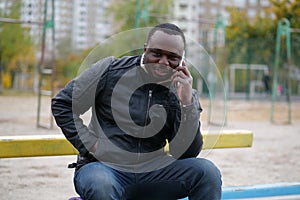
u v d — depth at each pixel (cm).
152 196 282
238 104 2012
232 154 736
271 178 561
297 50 2362
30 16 2139
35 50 2472
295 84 2455
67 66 2648
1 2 2184
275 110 1775
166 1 2852
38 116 1041
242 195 428
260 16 2577
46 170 575
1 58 2420
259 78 2714
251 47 2417
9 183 502
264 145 848
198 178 272
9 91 2541
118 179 268
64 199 442
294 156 738
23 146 334
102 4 3541
